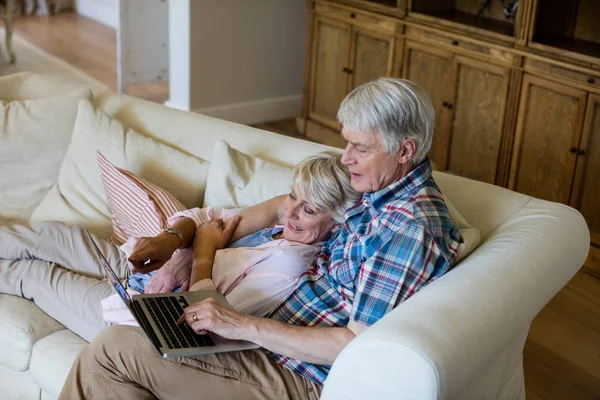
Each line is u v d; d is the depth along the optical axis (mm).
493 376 1800
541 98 3426
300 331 1641
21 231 2301
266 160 2375
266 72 5078
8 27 5918
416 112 1646
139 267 1923
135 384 1702
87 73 5895
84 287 2117
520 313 1594
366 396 1429
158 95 5457
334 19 4465
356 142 1685
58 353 1995
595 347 2828
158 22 5523
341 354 1458
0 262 2254
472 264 1664
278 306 1820
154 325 1698
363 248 1696
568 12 3566
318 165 1856
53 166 2643
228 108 4996
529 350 2779
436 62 3928
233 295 1858
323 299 1774
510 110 3572
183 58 4781
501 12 3920
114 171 2350
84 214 2492
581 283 3264
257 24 4914
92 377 1706
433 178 1931
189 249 2051
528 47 3424
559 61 3277
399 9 4035
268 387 1713
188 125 2566
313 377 1728
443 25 3832
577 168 3334
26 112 2639
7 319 2080
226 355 1720
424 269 1604
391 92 1645
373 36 4230
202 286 1898
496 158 3695
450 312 1471
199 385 1695
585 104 3234
